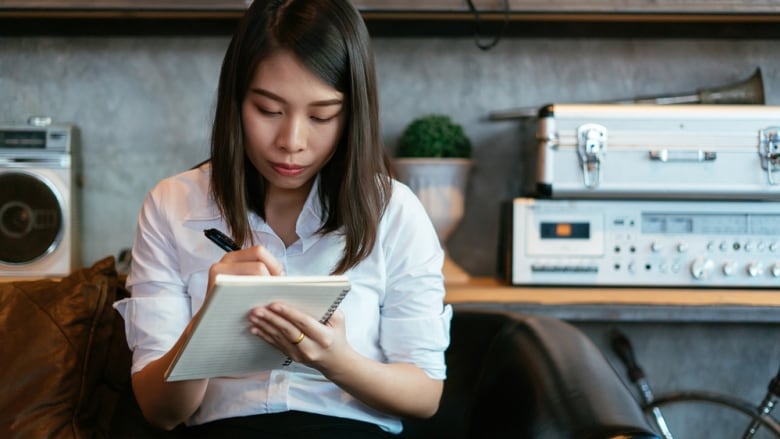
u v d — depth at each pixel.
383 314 1.29
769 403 1.96
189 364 0.98
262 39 1.08
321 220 1.23
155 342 1.20
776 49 2.22
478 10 1.94
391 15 2.01
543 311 1.80
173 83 2.20
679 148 1.90
